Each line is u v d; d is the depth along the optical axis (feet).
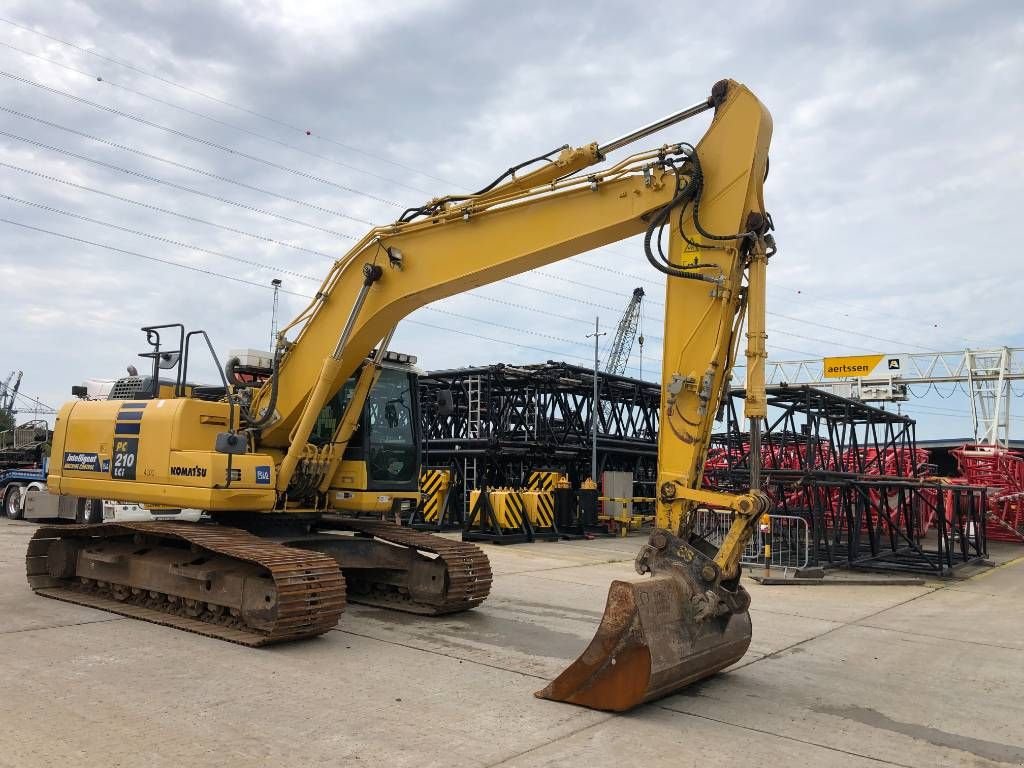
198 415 27.40
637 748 15.57
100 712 16.57
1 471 71.87
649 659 17.16
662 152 20.58
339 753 14.71
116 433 28.99
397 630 26.14
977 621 32.17
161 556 27.32
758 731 16.97
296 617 22.82
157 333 29.91
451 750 15.07
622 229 21.63
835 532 52.11
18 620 25.81
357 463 30.19
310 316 28.19
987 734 17.46
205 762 14.03
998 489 73.67
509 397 73.10
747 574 44.96
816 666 23.35
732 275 19.47
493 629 26.68
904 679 22.16
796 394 56.13
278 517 29.12
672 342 20.10
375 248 26.84
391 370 32.45
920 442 112.98
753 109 19.75
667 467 19.58
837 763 15.26
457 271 24.82
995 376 103.65
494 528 60.70
